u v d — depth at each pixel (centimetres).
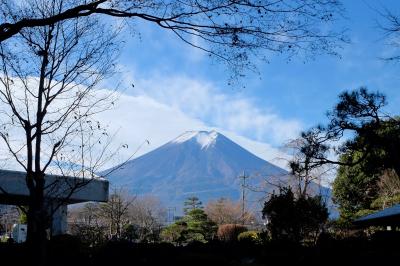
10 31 614
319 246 1630
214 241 1853
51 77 806
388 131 1560
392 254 1406
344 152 1655
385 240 1670
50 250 1230
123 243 1432
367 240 1788
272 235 1905
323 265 1487
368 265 1388
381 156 1602
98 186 1670
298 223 1880
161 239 3331
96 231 2177
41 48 800
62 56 827
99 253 1358
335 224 2995
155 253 1446
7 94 809
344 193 3462
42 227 693
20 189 1478
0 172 1460
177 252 1528
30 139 737
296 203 1920
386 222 2194
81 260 1284
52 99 789
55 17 621
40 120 754
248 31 618
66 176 913
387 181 3167
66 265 1223
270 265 1540
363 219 2344
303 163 1708
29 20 616
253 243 1855
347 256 1493
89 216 3195
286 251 1684
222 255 1611
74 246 1307
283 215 1888
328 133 1631
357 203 3456
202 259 1439
